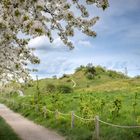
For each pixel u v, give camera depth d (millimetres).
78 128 20922
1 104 66500
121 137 16922
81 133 19578
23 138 20078
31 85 28000
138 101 35562
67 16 8766
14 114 39906
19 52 16422
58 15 8820
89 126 21047
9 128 24469
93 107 24656
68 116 26094
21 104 45312
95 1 8062
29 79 26438
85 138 18047
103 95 46781
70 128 21594
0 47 14125
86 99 27531
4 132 21938
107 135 17938
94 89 79312
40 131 23234
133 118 22359
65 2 8773
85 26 9445
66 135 20688
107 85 83562
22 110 41344
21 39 15016
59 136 20859
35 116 32281
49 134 21766
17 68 19859
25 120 31844
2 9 8203
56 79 139375
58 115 25453
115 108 23125
